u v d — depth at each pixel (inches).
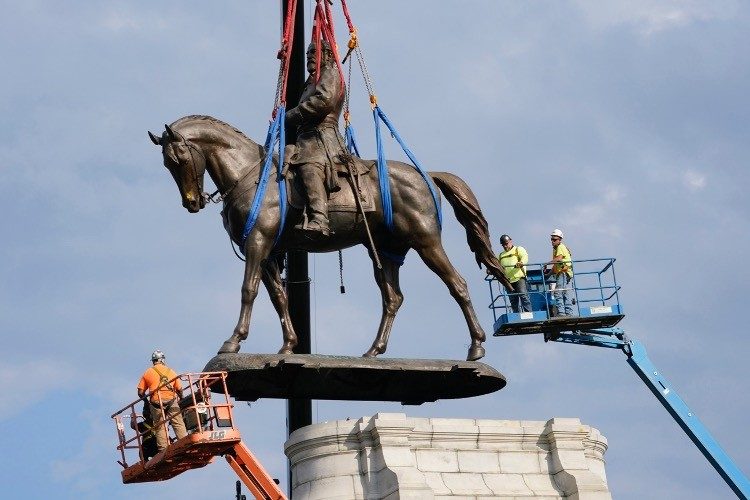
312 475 1058.7
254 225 1117.1
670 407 1398.9
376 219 1159.0
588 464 1112.8
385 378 1137.4
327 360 1090.7
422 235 1163.9
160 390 1083.9
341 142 1162.6
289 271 1270.9
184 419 1073.5
